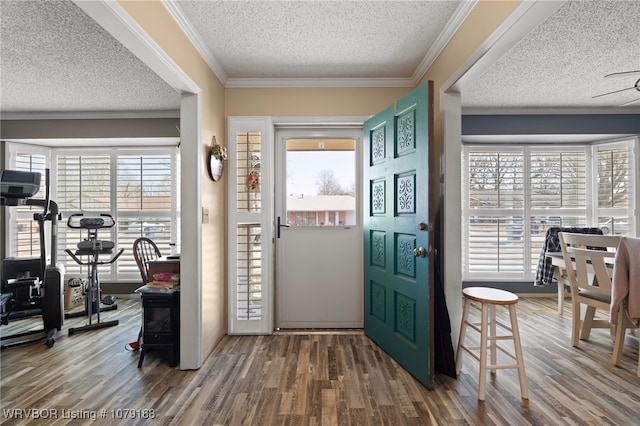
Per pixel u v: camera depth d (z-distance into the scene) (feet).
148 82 10.12
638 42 7.84
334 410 5.90
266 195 9.73
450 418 5.65
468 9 6.40
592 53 8.40
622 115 12.89
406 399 6.23
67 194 14.21
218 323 9.16
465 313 7.06
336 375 7.17
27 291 10.50
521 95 11.57
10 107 12.48
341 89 9.98
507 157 14.11
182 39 6.91
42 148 14.02
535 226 14.02
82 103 12.12
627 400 6.21
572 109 12.87
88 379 7.06
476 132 13.10
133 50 5.61
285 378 7.04
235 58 8.66
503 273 13.98
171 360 7.61
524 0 4.60
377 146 8.86
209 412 5.85
